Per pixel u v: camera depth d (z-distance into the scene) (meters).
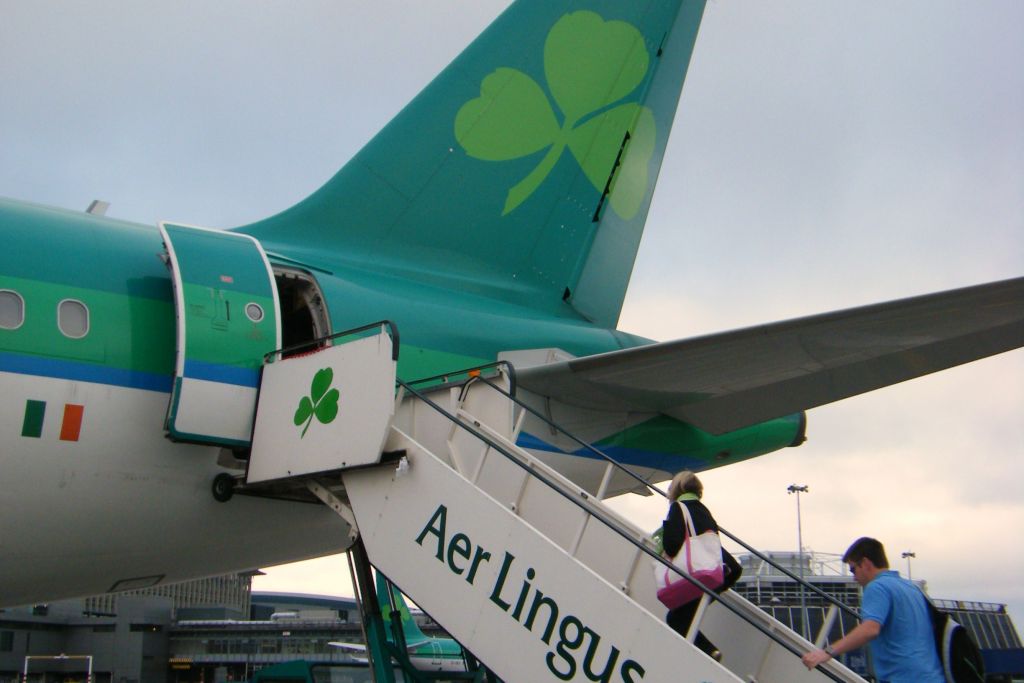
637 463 13.37
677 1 15.91
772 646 7.60
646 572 8.07
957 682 6.40
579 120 15.04
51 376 9.39
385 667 10.12
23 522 9.48
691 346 10.46
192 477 10.16
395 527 8.18
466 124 14.12
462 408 9.71
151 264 10.48
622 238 15.49
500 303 13.83
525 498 8.91
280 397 9.45
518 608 7.30
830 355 10.66
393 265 13.20
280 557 11.80
